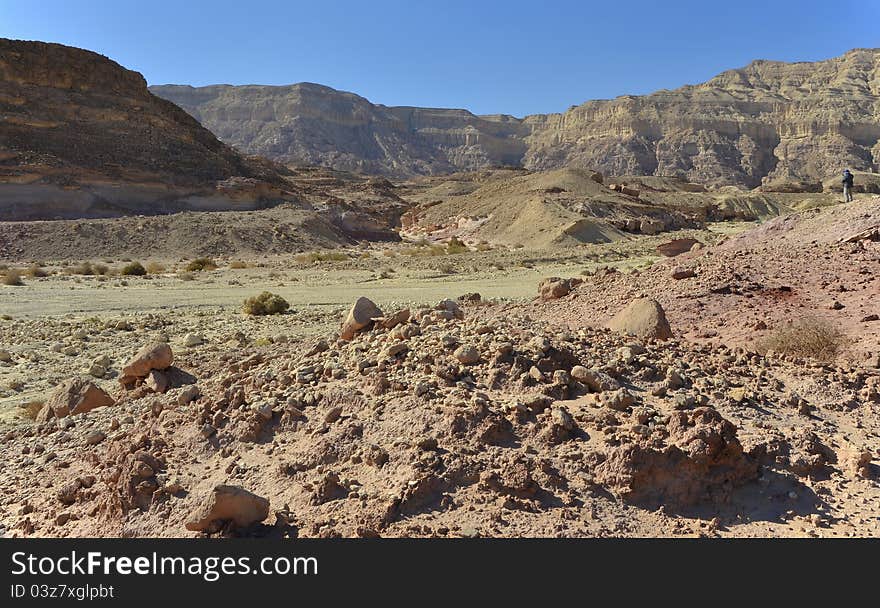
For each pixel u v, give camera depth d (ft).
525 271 128.26
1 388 46.01
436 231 272.10
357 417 21.93
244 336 61.46
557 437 20.24
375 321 30.32
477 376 23.32
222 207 249.96
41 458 25.95
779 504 19.47
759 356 31.78
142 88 293.64
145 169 249.34
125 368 33.78
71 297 95.20
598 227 219.20
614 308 52.01
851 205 83.56
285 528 17.99
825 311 46.98
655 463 19.17
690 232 243.60
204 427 22.94
